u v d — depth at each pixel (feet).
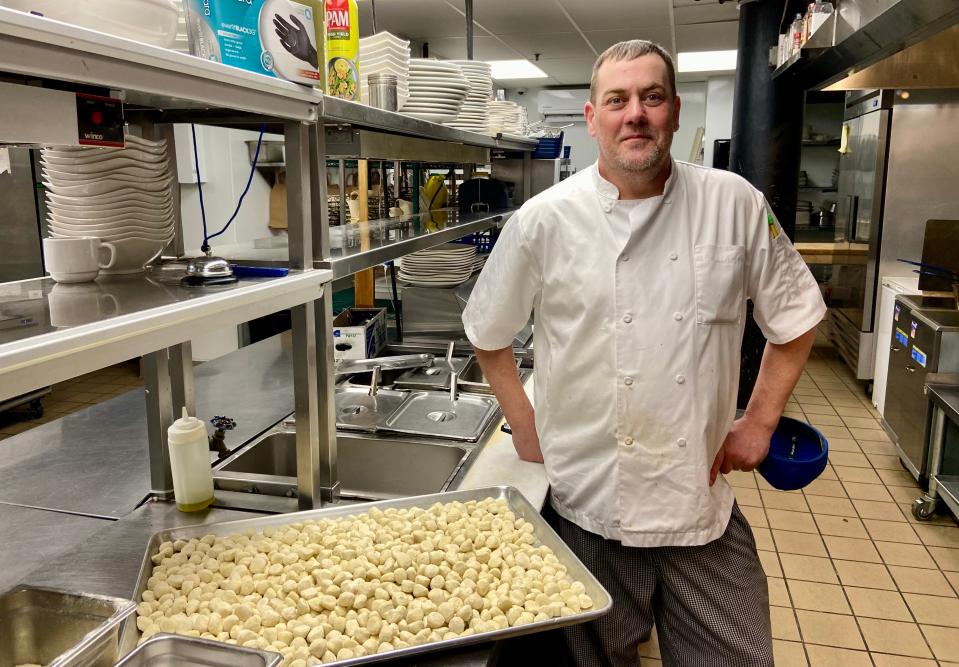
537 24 18.93
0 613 3.29
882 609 8.73
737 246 5.01
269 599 3.79
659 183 4.99
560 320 5.29
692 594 5.24
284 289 4.18
